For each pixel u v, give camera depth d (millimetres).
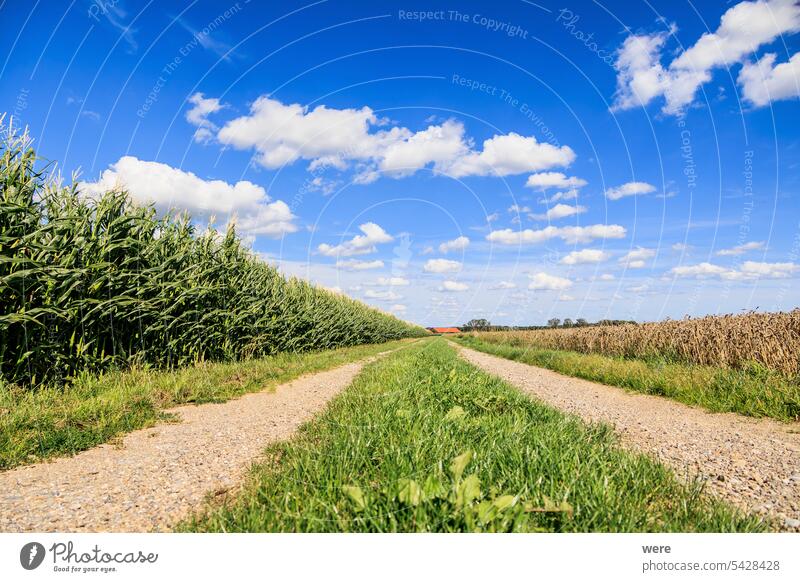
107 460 4102
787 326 10102
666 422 6047
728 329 11180
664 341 13609
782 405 6289
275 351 14672
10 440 4207
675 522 2594
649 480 3209
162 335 9242
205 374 8734
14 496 3225
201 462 4031
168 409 6473
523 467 3229
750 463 4121
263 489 3057
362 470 3334
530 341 26625
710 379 8133
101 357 7668
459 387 6832
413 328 60938
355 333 26031
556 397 8359
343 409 5660
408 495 2582
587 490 2854
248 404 7121
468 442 3889
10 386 5875
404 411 4926
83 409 5352
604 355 16844
